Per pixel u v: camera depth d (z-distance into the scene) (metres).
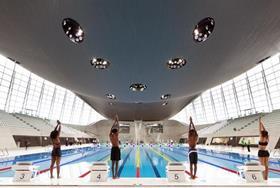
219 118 35.78
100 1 5.77
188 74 9.88
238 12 6.35
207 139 32.53
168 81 10.52
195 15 6.31
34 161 11.49
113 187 4.33
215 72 10.19
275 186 4.37
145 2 5.80
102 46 7.54
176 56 8.21
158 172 8.01
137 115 27.55
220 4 6.02
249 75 28.05
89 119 42.34
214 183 4.67
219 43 7.64
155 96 12.72
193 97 23.20
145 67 9.01
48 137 26.89
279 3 6.27
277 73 24.94
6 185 4.43
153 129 41.91
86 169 8.33
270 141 19.05
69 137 31.69
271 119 22.48
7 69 26.50
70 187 4.35
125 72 9.50
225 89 32.75
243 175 5.25
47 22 6.64
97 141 39.72
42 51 8.42
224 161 11.46
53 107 34.81
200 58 8.50
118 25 6.54
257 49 8.62
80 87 12.22
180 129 42.22
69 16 6.32
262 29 7.27
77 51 7.97
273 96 25.89
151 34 6.93
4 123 20.52
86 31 6.82
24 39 7.80
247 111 29.92
